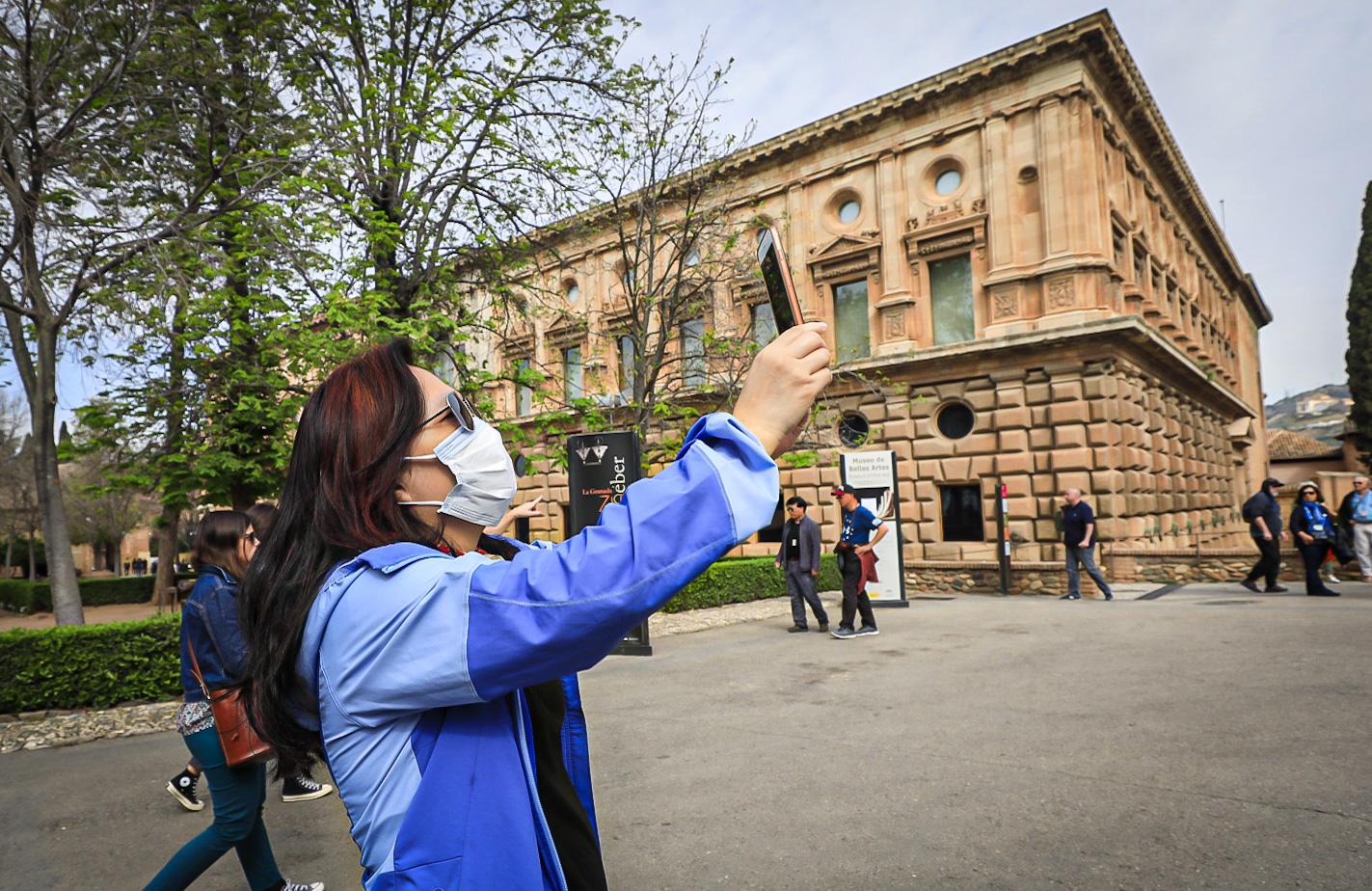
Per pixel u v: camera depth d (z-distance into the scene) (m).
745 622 13.73
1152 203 27.27
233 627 2.95
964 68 20.88
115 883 4.01
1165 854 3.63
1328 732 5.33
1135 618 11.72
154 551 58.06
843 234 23.16
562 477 27.25
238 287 11.19
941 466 21.28
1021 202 20.48
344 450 1.00
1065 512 15.77
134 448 11.43
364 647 0.86
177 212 10.04
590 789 1.23
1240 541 29.17
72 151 9.20
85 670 8.08
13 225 9.18
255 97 10.92
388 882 0.86
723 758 5.54
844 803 4.54
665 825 4.36
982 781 4.75
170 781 5.06
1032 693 6.99
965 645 9.95
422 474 1.04
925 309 21.83
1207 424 30.31
